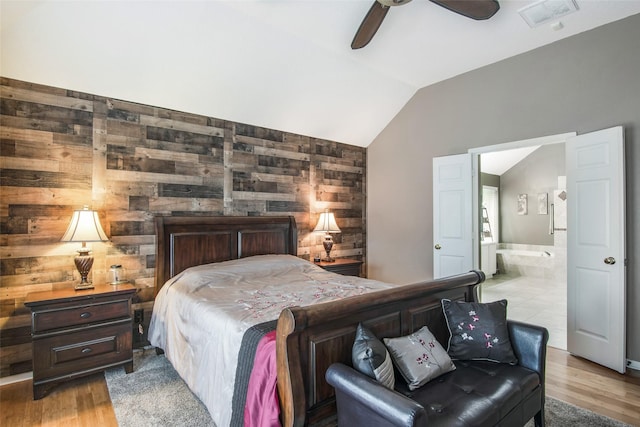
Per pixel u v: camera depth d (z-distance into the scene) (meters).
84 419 2.04
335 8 2.63
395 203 4.75
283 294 2.47
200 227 3.36
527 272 6.81
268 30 2.89
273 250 3.92
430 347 1.81
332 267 4.14
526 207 7.20
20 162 2.55
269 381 1.51
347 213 4.92
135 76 2.87
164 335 2.67
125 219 3.00
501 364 1.92
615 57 2.88
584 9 2.71
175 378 2.56
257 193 3.92
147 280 3.11
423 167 4.39
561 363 2.87
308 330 1.54
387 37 3.09
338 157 4.80
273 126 4.05
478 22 2.86
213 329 1.98
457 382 1.69
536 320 3.98
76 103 2.79
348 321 1.73
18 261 2.53
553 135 3.23
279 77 3.43
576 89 3.09
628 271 2.79
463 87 3.94
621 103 2.84
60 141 2.71
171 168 3.28
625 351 2.70
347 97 4.06
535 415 1.87
